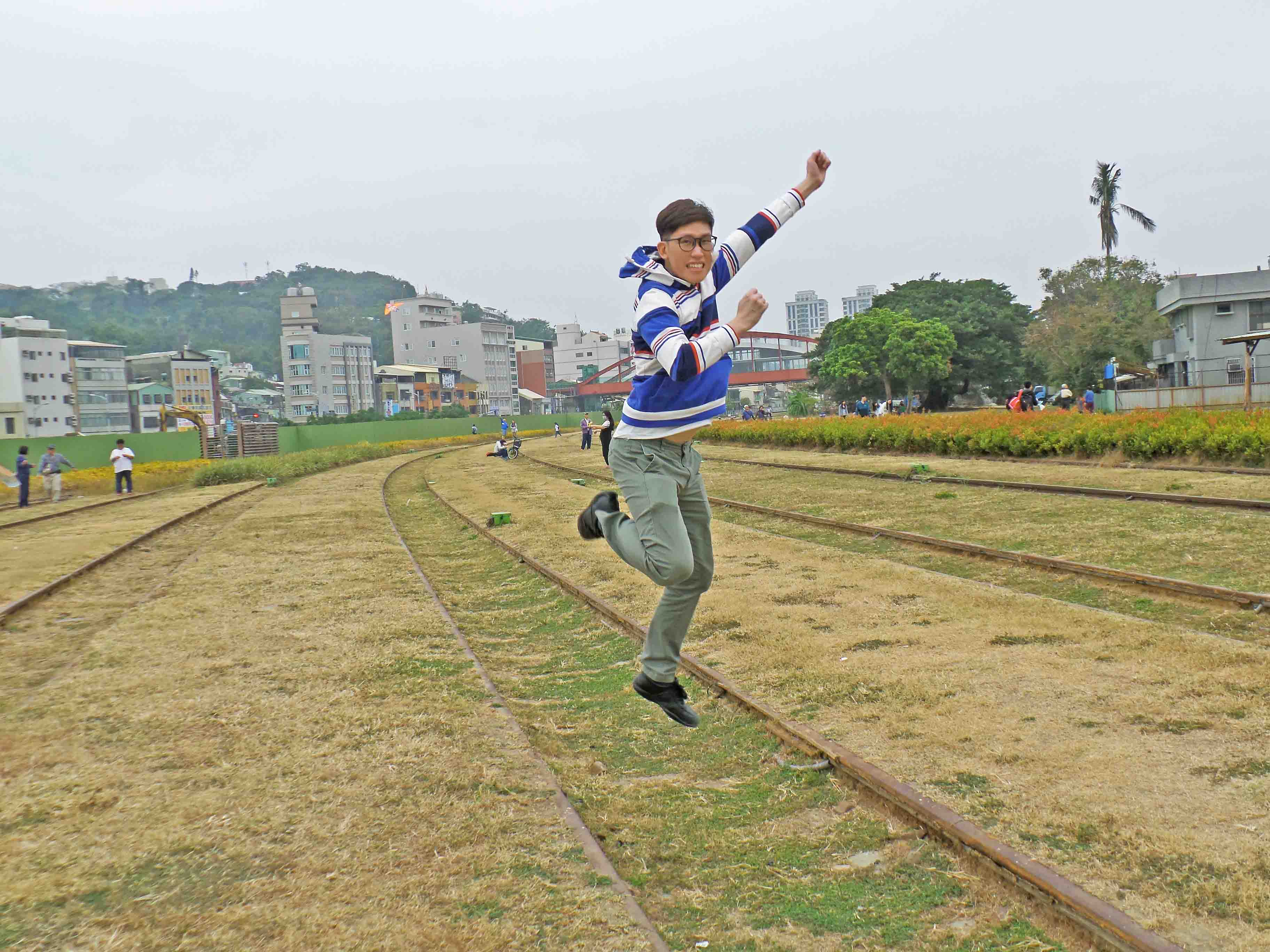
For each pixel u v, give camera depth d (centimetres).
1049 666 516
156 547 1354
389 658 628
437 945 282
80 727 496
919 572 802
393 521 1620
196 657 641
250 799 395
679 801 414
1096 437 1734
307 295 10956
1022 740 419
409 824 367
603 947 281
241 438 4697
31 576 1075
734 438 3488
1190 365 4056
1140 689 468
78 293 18138
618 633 730
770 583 807
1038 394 4122
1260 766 371
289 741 466
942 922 300
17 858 345
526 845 349
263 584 942
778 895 327
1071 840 328
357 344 10706
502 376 13000
